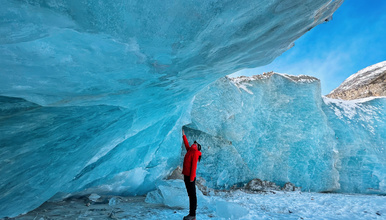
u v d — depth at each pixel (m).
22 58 1.50
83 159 3.23
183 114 6.28
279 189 8.24
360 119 11.26
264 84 9.79
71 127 2.62
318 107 10.21
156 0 1.45
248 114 8.73
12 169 2.21
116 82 2.38
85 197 4.16
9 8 1.19
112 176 4.43
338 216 4.09
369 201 5.98
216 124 7.75
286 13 2.32
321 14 3.10
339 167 10.07
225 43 2.47
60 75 1.80
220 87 8.09
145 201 4.36
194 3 1.57
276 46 3.52
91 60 1.80
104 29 1.52
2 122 1.92
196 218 3.36
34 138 2.26
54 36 1.46
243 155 8.36
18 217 2.65
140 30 1.65
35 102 1.96
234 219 3.43
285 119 9.55
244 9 1.85
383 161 10.11
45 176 2.63
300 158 9.17
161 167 5.83
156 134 5.34
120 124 3.50
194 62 2.77
